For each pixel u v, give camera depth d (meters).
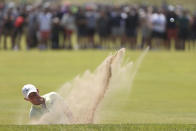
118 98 53.00
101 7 121.69
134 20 112.69
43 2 180.75
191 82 70.12
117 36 113.56
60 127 32.19
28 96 33.69
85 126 32.56
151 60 94.56
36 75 76.12
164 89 62.94
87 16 114.25
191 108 49.09
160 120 42.16
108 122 40.47
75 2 190.62
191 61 94.75
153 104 51.16
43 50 111.81
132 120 41.81
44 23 112.19
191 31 116.88
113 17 113.06
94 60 93.62
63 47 114.81
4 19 112.56
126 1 169.38
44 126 32.56
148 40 113.75
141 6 132.38
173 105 50.66
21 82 68.62
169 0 124.06
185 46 119.56
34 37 113.44
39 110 34.22
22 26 113.19
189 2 149.88
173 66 87.62
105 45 115.00
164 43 115.12
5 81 69.62
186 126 33.19
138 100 53.31
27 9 118.38
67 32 114.56
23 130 31.67
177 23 114.44
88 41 115.31
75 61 92.50
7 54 103.19
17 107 48.25
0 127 32.56
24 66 86.94
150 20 113.06
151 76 76.00
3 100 53.00
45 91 60.44
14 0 169.75
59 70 81.62
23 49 114.06
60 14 114.25
